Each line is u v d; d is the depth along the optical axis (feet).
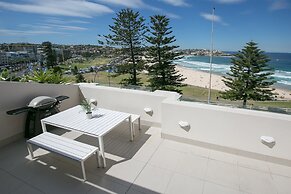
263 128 6.82
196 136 8.20
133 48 51.90
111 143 8.79
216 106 7.80
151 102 10.11
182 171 6.71
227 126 7.43
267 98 47.65
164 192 5.76
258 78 46.47
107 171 6.75
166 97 9.61
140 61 51.67
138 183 6.15
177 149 8.15
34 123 9.18
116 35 50.65
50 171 6.77
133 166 7.04
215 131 7.72
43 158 7.56
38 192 5.78
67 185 6.07
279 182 6.08
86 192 5.77
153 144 8.61
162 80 50.96
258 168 6.77
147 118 10.51
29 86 9.29
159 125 10.23
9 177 6.46
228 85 51.16
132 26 49.73
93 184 6.11
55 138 7.13
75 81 14.55
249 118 6.95
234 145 7.51
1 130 8.41
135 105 10.66
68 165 7.11
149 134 9.59
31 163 7.24
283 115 6.70
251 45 46.68
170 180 6.27
